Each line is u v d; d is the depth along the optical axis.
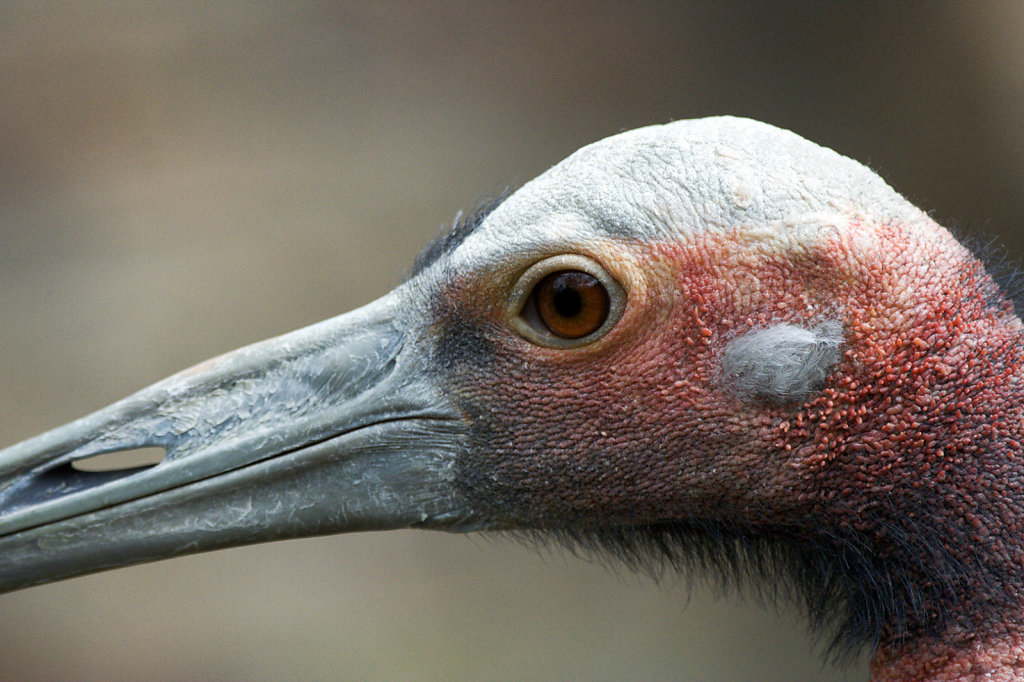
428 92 19.62
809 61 18.81
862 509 5.15
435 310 5.61
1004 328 5.11
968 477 5.02
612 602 13.57
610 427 5.38
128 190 18.36
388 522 5.65
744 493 5.32
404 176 18.20
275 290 16.69
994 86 17.23
